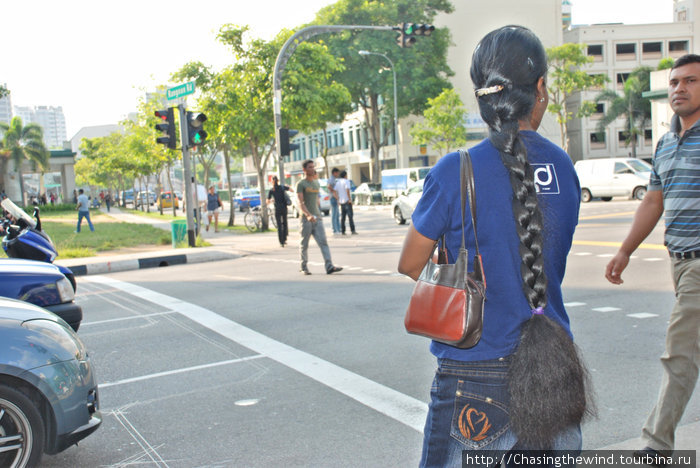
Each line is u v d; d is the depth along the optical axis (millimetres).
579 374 1734
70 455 3861
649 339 5879
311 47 23047
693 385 3107
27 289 4957
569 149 64750
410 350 5875
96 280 11883
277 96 17984
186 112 17234
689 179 3031
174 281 11227
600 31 63594
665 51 64375
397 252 14219
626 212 20953
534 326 1740
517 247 1771
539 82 1856
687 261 3078
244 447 3883
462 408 1812
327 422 4215
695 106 3061
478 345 1795
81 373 3535
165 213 50781
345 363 5539
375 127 52938
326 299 8672
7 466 3268
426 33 17953
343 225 19875
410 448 3766
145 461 3750
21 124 60969
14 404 3268
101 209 66188
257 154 23719
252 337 6625
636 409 4176
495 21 56969
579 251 12344
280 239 17328
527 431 1696
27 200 82250
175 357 5988
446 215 1822
